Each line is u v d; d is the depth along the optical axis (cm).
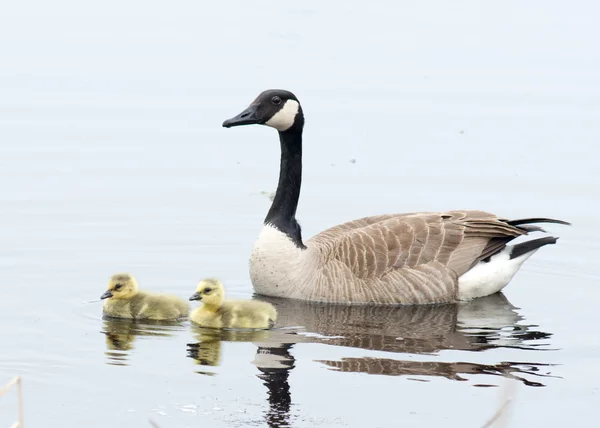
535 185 2086
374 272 1552
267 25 3209
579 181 2106
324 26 3225
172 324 1421
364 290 1544
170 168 2155
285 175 1606
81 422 1105
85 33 3041
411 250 1570
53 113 2425
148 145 2270
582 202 2003
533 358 1305
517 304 1558
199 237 1819
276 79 2680
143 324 1416
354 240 1580
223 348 1321
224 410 1134
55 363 1260
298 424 1101
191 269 1677
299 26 3212
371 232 1591
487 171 2162
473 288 1579
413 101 2564
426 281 1552
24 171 2106
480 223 1608
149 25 3155
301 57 2892
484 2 3503
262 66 2789
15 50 2858
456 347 1342
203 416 1118
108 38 2998
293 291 1565
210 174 2136
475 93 2628
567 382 1223
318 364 1268
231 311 1402
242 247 1786
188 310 1457
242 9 3388
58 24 3117
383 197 2025
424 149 2281
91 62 2780
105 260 1686
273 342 1351
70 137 2294
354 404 1151
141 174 2116
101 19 3194
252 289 1608
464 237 1593
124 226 1850
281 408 1137
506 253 1608
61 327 1390
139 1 3412
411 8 3453
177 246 1772
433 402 1159
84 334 1365
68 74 2683
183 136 2327
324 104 2530
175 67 2758
